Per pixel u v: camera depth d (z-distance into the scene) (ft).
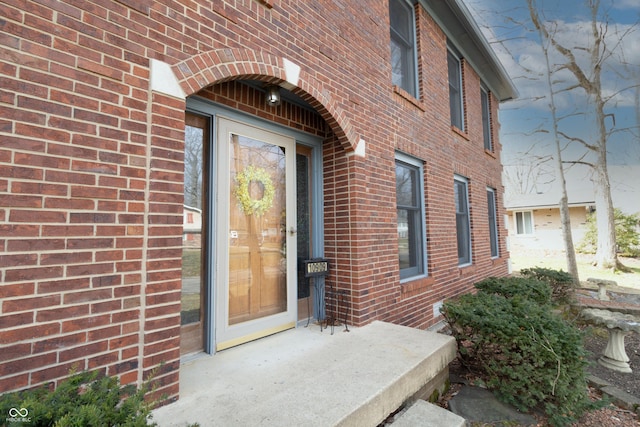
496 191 29.76
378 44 14.66
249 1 9.11
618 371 13.80
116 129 6.40
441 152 19.66
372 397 6.92
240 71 8.67
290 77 10.03
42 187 5.53
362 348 9.77
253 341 10.44
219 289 9.68
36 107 5.54
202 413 6.30
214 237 9.64
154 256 6.73
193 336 9.35
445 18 20.93
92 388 4.62
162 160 6.98
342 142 12.48
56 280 5.57
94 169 6.09
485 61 26.32
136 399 4.41
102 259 6.08
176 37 7.45
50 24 5.76
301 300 12.62
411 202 17.40
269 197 11.48
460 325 11.50
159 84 7.07
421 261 17.66
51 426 3.75
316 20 11.32
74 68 5.97
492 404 9.74
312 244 13.24
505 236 30.81
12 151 5.28
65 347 5.59
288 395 6.98
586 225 56.95
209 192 9.78
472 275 22.30
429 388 9.79
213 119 9.92
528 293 16.49
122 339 6.23
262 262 11.12
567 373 9.35
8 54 5.33
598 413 10.25
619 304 21.68
